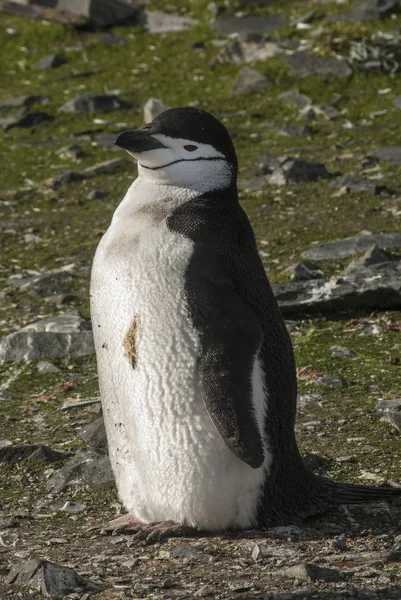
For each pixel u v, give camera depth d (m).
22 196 31.53
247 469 13.17
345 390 18.72
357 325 21.77
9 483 15.69
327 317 22.31
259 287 13.74
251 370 12.87
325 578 11.69
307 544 12.97
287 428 13.64
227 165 14.34
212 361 12.84
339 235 26.69
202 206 13.95
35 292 24.48
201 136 14.13
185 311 13.15
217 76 39.88
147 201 14.17
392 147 32.91
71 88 40.22
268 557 12.53
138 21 45.03
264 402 13.18
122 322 13.48
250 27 42.75
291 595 11.18
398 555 12.38
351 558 12.38
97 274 13.95
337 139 34.12
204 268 13.34
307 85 38.22
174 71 40.72
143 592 11.49
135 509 13.91
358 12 41.94
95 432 17.09
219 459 13.11
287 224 27.78
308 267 24.36
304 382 19.12
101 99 38.25
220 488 13.18
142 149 14.05
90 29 44.75
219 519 13.36
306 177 30.75
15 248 27.70
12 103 38.84
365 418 17.47
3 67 42.69
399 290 22.41
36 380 20.05
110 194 31.14
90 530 13.79
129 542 13.20
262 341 13.27
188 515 13.38
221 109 37.22
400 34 39.81
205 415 13.08
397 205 28.48
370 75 38.34
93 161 33.97
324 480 14.64
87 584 11.66
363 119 35.62
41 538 13.58
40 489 15.46
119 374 13.60
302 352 20.61
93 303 14.01
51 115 37.94
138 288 13.40
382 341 20.95
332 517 13.88
